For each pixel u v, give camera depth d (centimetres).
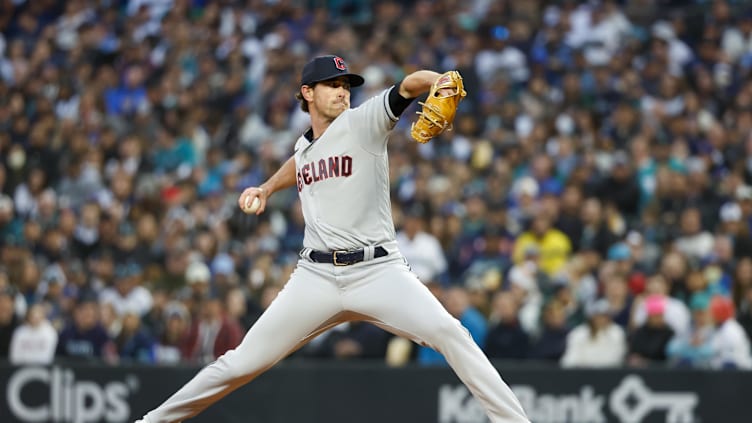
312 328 1934
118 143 5628
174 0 6819
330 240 1889
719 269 3862
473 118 5259
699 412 3055
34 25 6950
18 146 5756
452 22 6016
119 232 4872
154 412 1962
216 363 1956
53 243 4747
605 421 3097
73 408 3272
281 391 3222
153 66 6244
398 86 1814
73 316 4034
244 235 4694
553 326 3569
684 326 3450
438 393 3156
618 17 5875
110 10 6831
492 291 3953
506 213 4416
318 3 6619
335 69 1877
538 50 5719
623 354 3459
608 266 3831
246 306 3881
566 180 4706
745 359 3325
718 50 5662
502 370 3161
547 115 5272
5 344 3900
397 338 3628
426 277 4122
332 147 1872
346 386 3203
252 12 6500
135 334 3919
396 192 4812
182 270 4319
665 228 4316
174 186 5147
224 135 5584
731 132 4938
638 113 5075
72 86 6222
